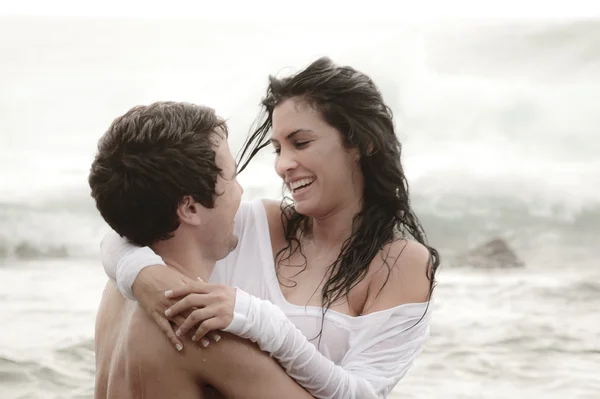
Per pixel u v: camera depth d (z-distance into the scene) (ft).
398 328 7.75
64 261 30.99
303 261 8.38
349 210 8.17
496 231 36.37
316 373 6.80
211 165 6.86
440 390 16.22
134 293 6.75
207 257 7.20
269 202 8.85
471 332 20.27
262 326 6.50
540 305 23.27
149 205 6.72
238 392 6.57
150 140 6.70
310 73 7.87
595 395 16.12
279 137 7.95
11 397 15.14
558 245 34.65
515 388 16.44
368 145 7.97
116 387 6.95
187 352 6.56
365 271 7.95
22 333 19.35
